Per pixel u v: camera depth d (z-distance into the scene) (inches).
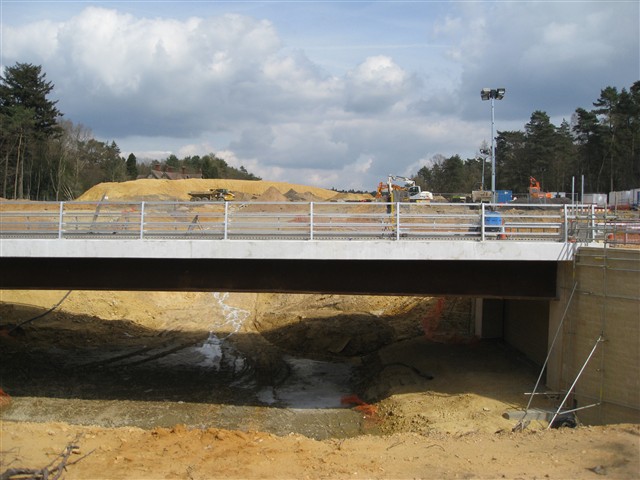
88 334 1252.5
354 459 543.5
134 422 810.2
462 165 4793.3
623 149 2992.1
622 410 741.9
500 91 1258.0
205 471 496.1
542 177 3703.3
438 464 530.3
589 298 799.1
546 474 502.0
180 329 1397.6
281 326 1375.5
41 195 3661.4
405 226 832.3
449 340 1145.4
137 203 832.9
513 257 818.2
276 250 805.9
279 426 809.5
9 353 1081.4
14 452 512.4
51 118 3314.5
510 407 804.0
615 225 846.5
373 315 1349.7
